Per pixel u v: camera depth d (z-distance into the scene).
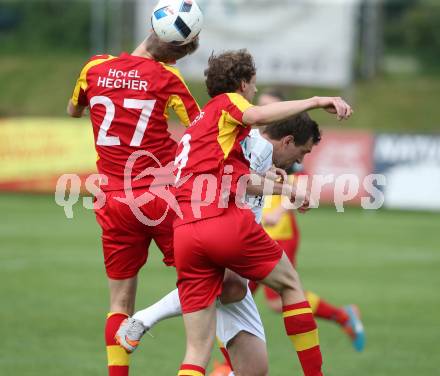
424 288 38.91
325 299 36.09
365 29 110.56
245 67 18.91
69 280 38.75
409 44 119.81
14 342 27.81
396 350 28.11
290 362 26.25
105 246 20.94
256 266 18.50
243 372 20.17
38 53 117.19
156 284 38.47
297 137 20.92
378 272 42.81
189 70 88.75
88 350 27.03
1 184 70.31
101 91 20.45
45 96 102.62
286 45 88.06
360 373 25.16
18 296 35.12
